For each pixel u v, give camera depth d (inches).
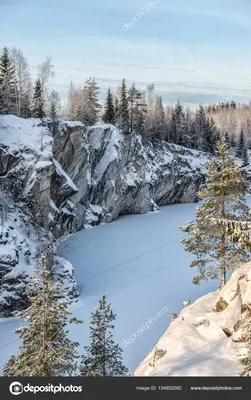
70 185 2053.4
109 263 1723.7
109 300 1312.7
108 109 3115.2
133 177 3021.7
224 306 707.4
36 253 1450.5
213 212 801.6
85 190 2469.2
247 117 5728.3
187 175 3646.7
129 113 3304.6
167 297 1336.1
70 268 1406.3
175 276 1550.2
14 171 1738.4
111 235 2276.1
